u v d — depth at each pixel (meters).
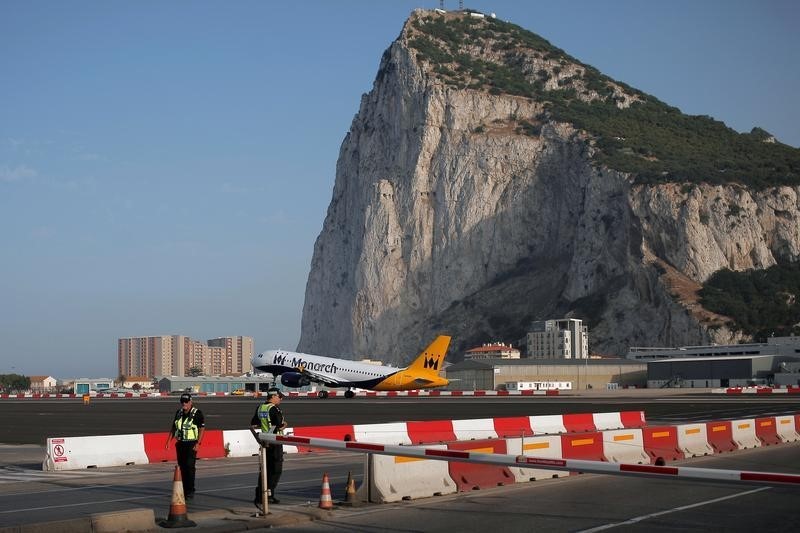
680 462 30.02
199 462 31.55
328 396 114.56
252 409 81.12
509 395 115.44
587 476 25.83
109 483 25.73
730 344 191.50
